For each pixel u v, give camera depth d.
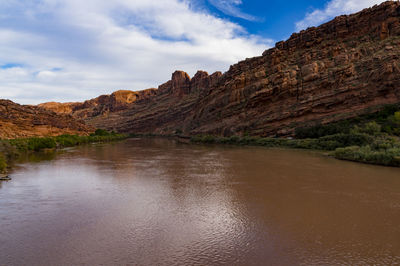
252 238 9.98
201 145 64.06
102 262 8.23
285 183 18.69
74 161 31.98
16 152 37.06
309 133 50.00
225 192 16.45
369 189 16.83
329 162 28.94
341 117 51.59
